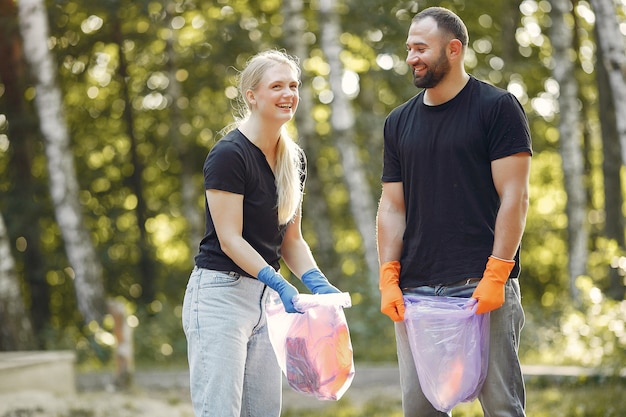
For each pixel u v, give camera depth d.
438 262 4.27
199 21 19.39
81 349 15.41
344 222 21.62
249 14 19.30
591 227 20.52
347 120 15.52
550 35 16.33
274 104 4.39
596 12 10.39
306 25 19.03
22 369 8.91
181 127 19.31
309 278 4.59
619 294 14.54
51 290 20.50
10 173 19.14
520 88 19.62
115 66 20.17
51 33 18.73
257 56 4.46
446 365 4.18
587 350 10.61
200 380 4.37
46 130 15.73
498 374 4.25
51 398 8.47
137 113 20.47
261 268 4.30
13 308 13.84
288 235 4.69
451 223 4.24
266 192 4.46
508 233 4.12
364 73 18.52
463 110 4.22
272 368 4.57
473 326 4.17
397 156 4.44
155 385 11.52
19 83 18.72
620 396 8.30
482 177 4.21
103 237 20.48
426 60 4.17
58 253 19.39
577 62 18.39
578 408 7.94
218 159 4.34
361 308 15.03
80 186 20.28
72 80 19.77
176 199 21.27
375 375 11.55
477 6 18.61
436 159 4.25
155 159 20.72
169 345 15.94
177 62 19.17
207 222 4.46
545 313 14.92
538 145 20.11
